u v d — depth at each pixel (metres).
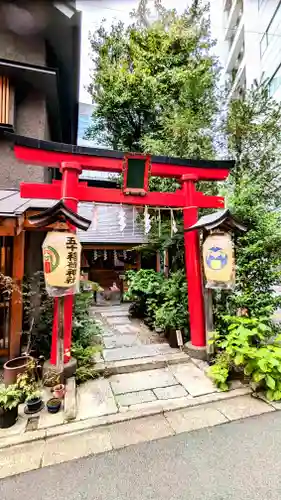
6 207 4.07
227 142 7.38
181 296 5.44
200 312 4.68
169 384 3.86
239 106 7.01
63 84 7.86
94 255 10.84
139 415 3.13
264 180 6.73
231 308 4.81
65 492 2.14
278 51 14.34
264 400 3.47
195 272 4.70
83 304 5.16
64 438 2.78
